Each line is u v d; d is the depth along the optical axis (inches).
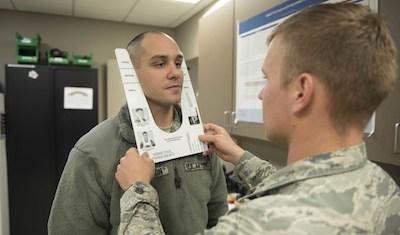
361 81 18.3
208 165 38.2
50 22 132.6
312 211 16.6
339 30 18.3
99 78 142.5
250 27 60.4
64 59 123.0
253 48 59.4
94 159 32.5
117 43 144.8
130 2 114.6
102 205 33.0
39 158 110.7
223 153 36.6
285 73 20.0
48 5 119.7
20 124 108.0
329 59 18.2
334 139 19.3
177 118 37.3
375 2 36.4
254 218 17.3
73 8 123.6
